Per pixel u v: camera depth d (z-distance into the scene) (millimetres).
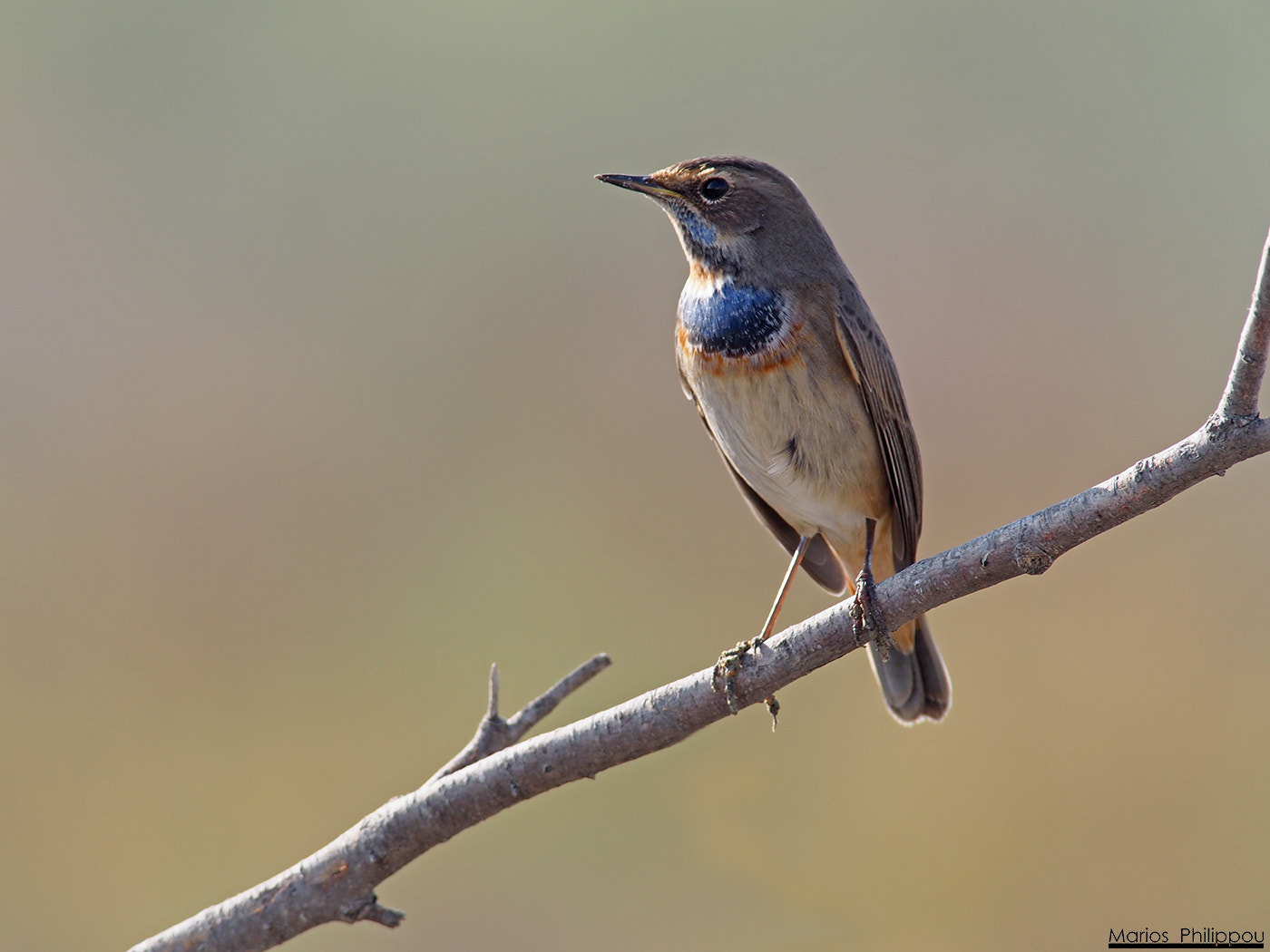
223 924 6648
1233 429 5633
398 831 6602
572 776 6652
